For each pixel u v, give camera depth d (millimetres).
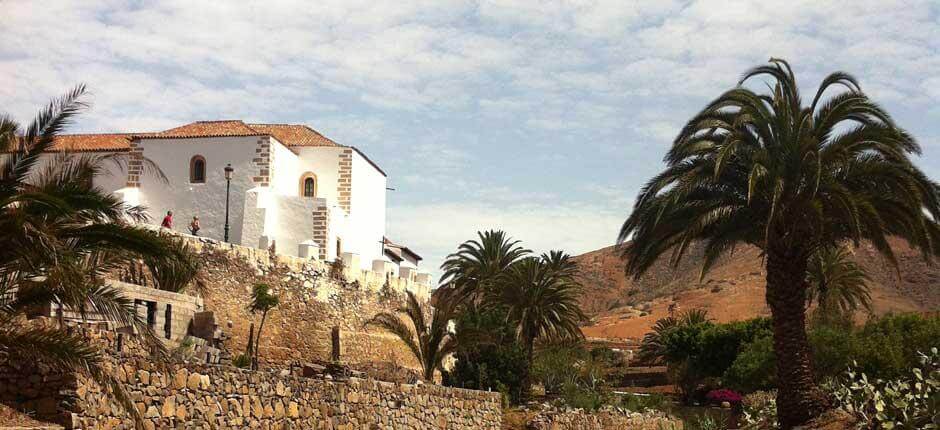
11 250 18438
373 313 58312
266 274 51594
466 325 56406
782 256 33125
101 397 19234
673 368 87625
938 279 152500
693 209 32812
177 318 35344
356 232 68250
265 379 24781
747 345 80062
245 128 65812
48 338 17953
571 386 54656
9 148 19453
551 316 64625
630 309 172750
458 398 37844
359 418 29453
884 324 67438
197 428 21938
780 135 31594
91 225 19453
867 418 30156
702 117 31875
